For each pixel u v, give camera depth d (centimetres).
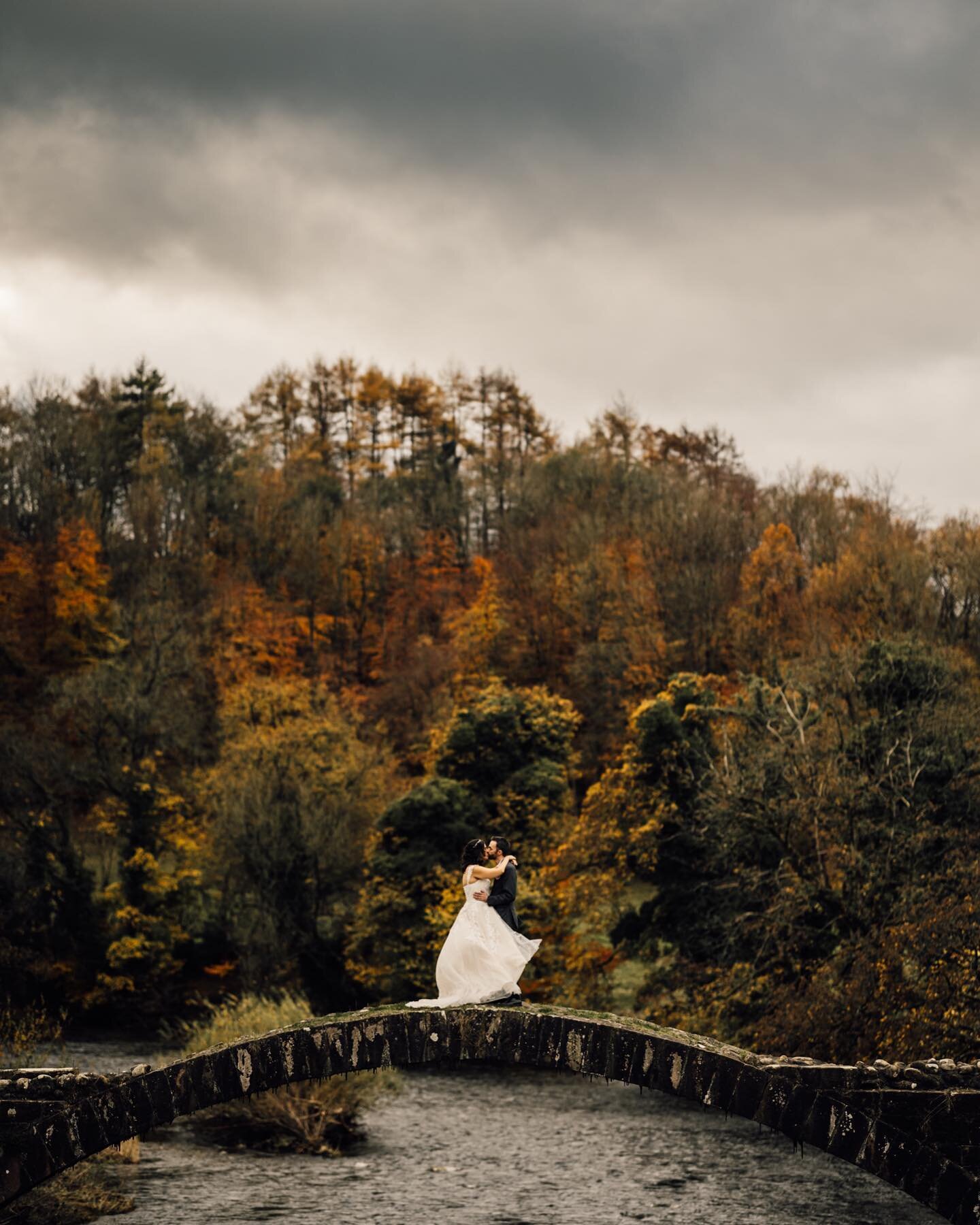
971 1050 2452
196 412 9369
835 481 7206
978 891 2731
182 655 5778
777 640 5847
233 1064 1598
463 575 8400
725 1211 2388
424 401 10750
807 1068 1561
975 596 5356
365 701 7069
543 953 4331
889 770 3319
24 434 8175
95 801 5216
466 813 4634
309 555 8062
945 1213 1538
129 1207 2291
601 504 8219
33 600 6744
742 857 3544
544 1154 2902
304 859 4938
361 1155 2841
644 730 4084
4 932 4759
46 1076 1598
